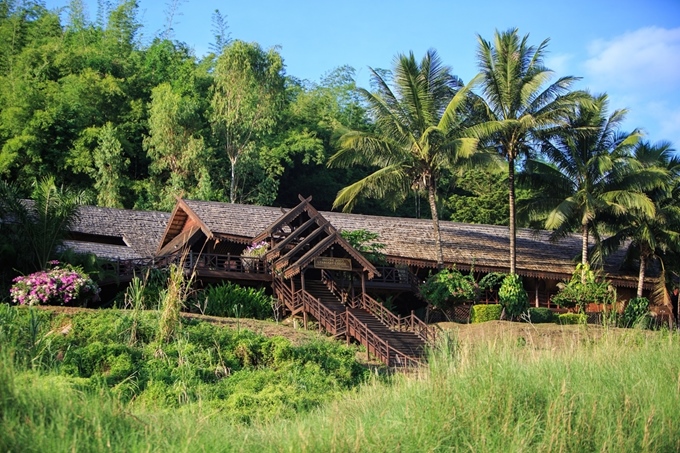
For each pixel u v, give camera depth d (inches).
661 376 562.3
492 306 1352.1
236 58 2151.8
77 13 2748.5
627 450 455.2
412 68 1492.4
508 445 449.4
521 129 1478.8
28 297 952.9
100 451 400.8
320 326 1138.7
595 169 1544.0
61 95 2133.4
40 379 505.4
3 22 2330.2
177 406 673.6
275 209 1513.3
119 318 858.8
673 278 1710.1
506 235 1745.8
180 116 2111.2
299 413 644.1
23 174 2028.8
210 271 1236.5
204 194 2015.3
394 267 1434.5
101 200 2007.9
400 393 547.2
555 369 552.1
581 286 1440.7
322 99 2770.7
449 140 1482.5
